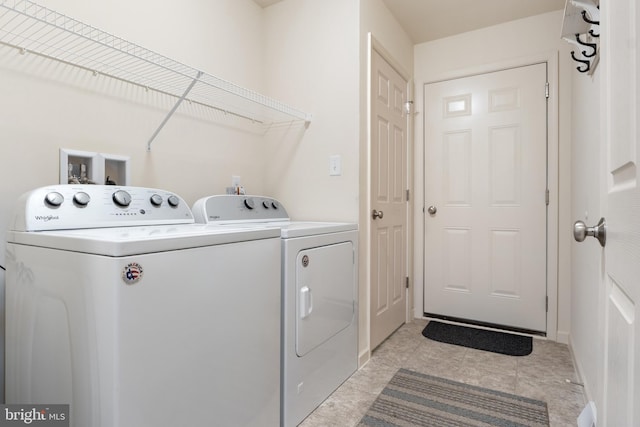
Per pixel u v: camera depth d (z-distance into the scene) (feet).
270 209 6.42
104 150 4.90
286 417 4.62
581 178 6.41
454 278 9.30
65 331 3.01
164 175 5.74
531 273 8.38
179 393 3.13
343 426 4.82
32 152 4.19
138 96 5.34
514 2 7.73
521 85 8.46
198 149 6.32
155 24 5.49
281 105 6.60
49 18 4.25
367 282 6.96
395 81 8.50
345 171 6.76
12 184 4.03
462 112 9.16
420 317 9.65
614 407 2.23
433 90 9.52
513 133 8.57
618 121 2.22
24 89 4.12
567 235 7.93
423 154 9.66
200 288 3.34
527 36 8.37
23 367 3.48
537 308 8.29
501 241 8.71
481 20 8.51
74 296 2.93
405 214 9.18
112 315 2.66
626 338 1.99
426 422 4.88
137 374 2.79
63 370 3.03
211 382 3.45
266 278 4.22
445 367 6.61
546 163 8.21
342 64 6.78
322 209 7.04
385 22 7.84
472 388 5.82
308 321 5.04
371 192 7.13
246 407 3.91
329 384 5.60
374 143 7.31
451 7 7.95
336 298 5.79
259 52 7.70
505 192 8.66
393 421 4.92
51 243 3.12
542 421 4.89
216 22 6.60
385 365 6.71
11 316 3.64
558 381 6.05
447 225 9.38
